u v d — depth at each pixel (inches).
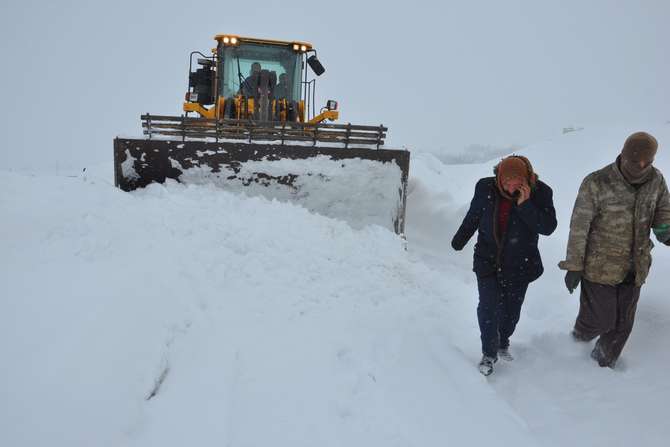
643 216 158.1
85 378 106.4
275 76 390.9
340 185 280.5
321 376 139.3
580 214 163.0
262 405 123.2
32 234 157.5
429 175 392.2
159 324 134.7
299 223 241.1
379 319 182.9
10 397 96.5
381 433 118.7
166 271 161.0
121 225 180.2
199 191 252.2
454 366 156.3
